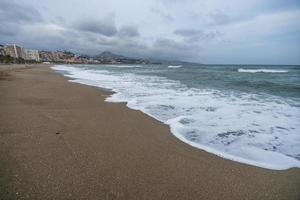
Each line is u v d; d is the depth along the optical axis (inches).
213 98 426.0
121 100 404.8
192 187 129.0
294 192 125.7
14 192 116.0
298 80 850.1
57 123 243.1
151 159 163.5
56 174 135.9
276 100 408.5
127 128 236.8
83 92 499.2
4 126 222.1
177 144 194.7
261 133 224.4
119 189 124.0
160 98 425.1
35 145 178.9
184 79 911.0
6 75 912.3
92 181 130.5
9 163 146.3
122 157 165.0
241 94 482.3
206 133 224.1
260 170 151.1
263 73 1421.0
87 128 231.5
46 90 510.6
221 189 127.9
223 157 170.2
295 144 196.7
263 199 119.7
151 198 117.3
